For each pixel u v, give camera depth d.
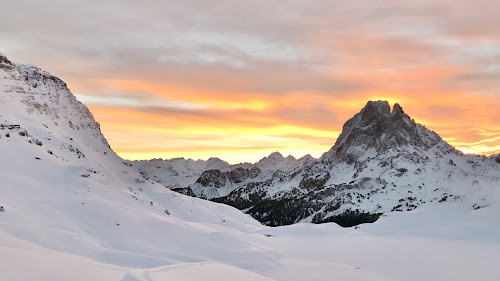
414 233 187.75
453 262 116.81
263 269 99.00
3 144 139.88
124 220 116.50
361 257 130.25
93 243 93.50
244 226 199.38
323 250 145.75
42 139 173.38
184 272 49.31
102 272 49.75
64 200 119.44
